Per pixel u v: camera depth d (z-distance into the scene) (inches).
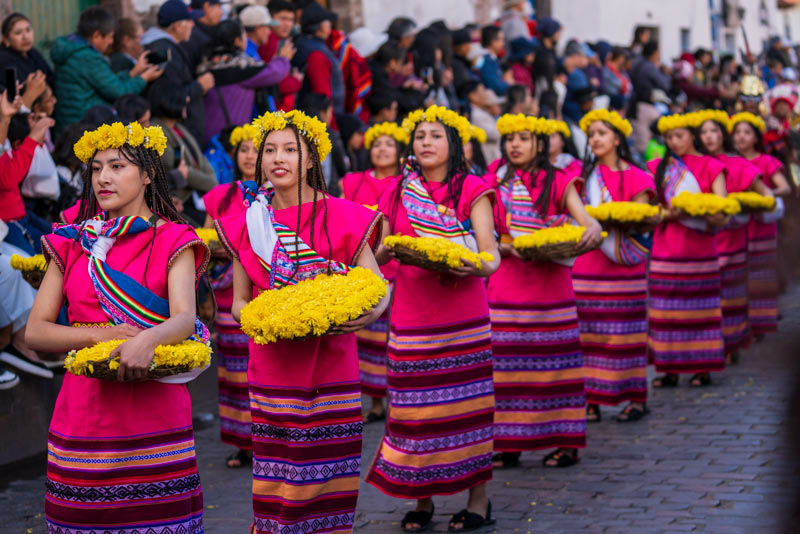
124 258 145.3
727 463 241.6
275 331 147.5
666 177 326.6
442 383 201.2
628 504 213.8
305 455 159.5
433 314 201.0
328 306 148.7
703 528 196.7
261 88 371.9
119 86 326.6
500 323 245.9
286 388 159.9
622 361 286.4
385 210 207.0
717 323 328.5
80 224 148.9
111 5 414.6
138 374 136.0
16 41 309.3
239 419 251.3
